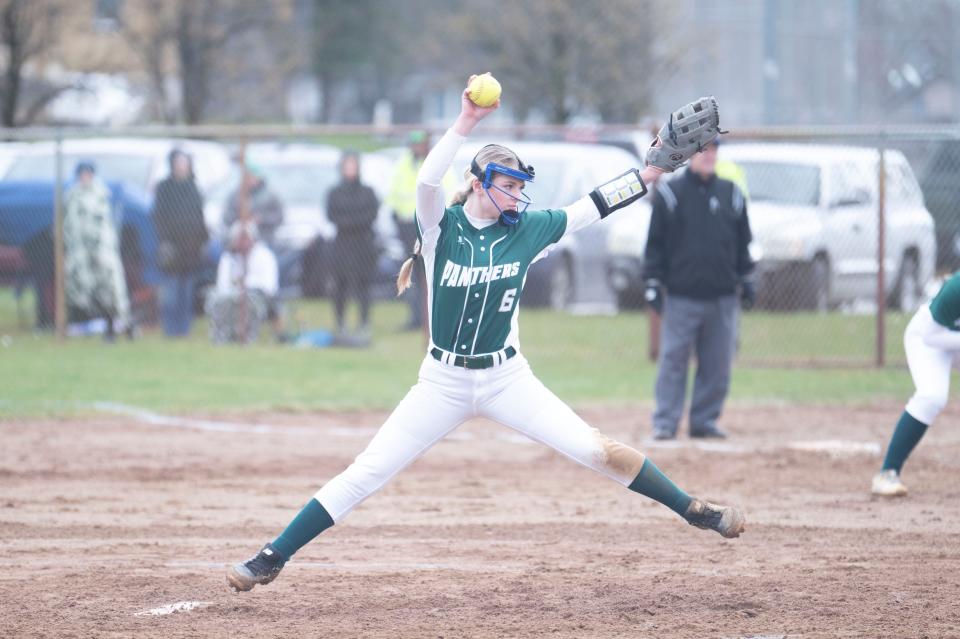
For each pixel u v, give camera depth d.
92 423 42.84
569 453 20.91
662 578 23.91
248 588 20.84
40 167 71.69
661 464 35.69
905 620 21.16
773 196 66.88
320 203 75.88
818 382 52.00
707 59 114.12
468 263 20.12
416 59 158.12
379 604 22.25
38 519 29.39
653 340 57.03
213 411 45.16
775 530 28.11
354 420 43.94
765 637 20.30
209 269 67.31
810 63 125.94
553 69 102.88
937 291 30.77
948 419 43.53
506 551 26.27
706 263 38.50
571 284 74.38
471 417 20.98
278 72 117.81
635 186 21.09
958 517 29.30
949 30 127.06
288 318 67.31
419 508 30.64
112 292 61.72
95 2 108.25
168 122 106.81
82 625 20.95
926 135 54.00
